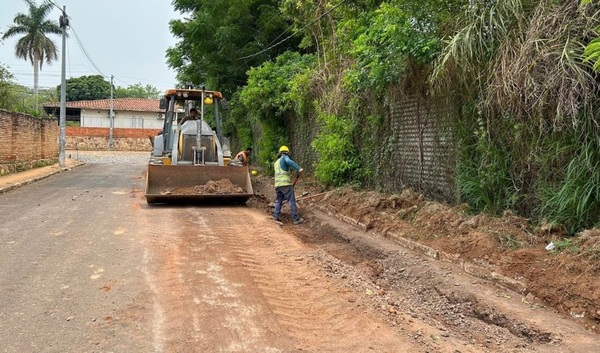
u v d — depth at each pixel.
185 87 14.19
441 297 5.38
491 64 6.52
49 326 4.22
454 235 6.73
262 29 19.69
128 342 3.92
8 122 18.09
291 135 17.42
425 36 7.70
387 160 10.08
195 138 12.38
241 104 20.84
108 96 69.88
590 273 4.77
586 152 5.40
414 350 3.96
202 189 11.02
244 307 4.71
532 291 5.04
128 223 8.68
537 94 5.65
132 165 26.98
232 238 7.72
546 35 5.64
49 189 14.23
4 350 3.77
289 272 6.03
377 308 4.89
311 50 19.44
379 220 8.35
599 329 4.29
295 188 13.80
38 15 50.88
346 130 11.42
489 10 6.57
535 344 4.16
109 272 5.73
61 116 23.09
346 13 12.05
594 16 5.22
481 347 4.11
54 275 5.61
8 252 6.61
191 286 5.23
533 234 6.01
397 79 8.63
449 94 7.77
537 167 6.24
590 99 5.32
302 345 3.98
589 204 5.53
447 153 8.09
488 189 7.03
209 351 3.80
